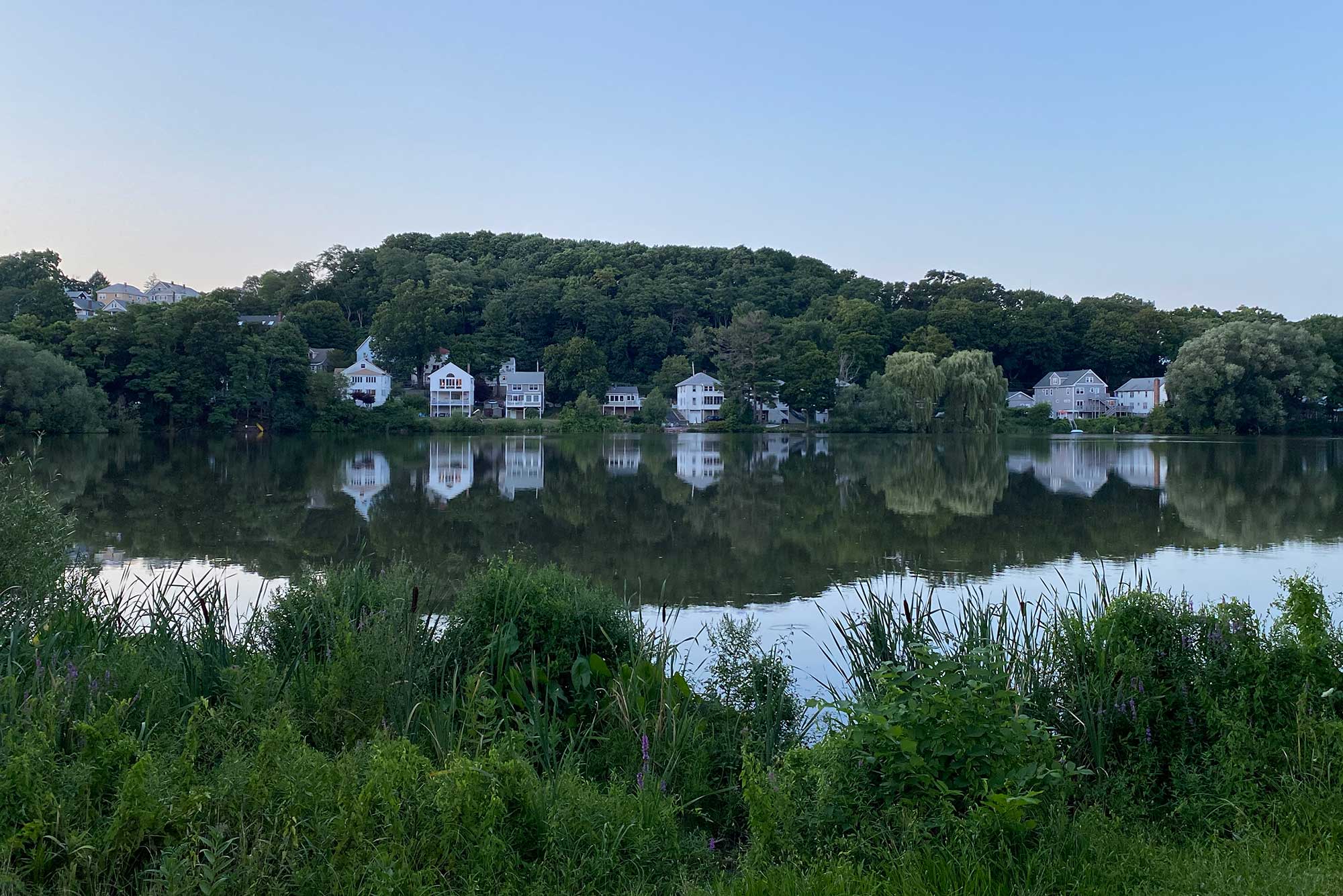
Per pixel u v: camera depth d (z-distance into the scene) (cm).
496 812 405
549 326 12038
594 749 604
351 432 7600
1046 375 11675
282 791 406
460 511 2416
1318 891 389
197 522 2108
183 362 7000
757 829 435
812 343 9331
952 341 11219
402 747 421
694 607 1231
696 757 557
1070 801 516
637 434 8388
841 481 3347
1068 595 874
